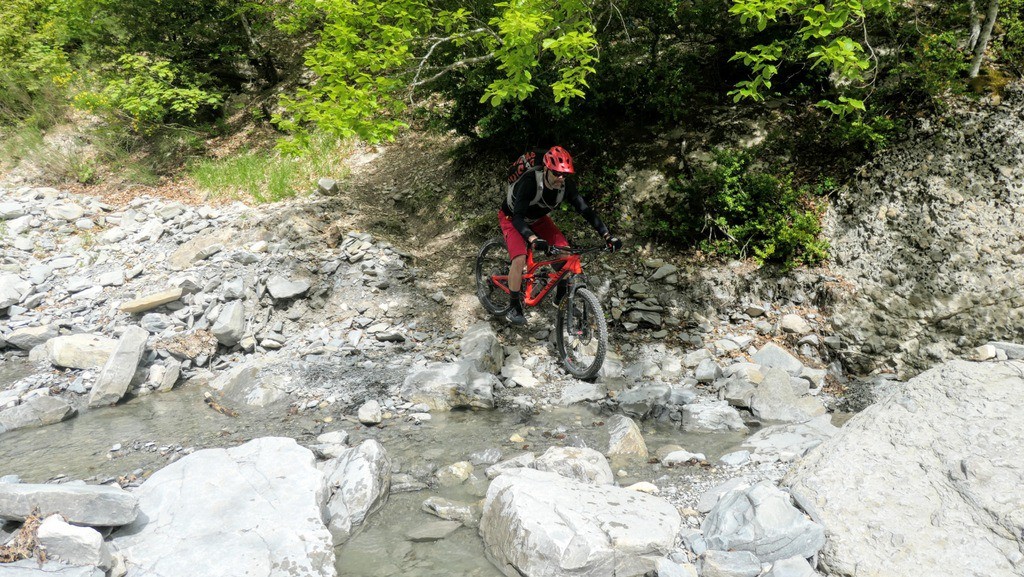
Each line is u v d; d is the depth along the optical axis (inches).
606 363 225.8
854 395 204.7
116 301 265.3
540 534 118.6
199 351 234.5
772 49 186.9
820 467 133.9
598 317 201.8
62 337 227.6
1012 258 224.8
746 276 254.1
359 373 220.1
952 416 138.4
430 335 242.5
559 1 196.2
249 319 246.7
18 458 168.6
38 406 193.3
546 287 219.9
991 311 218.1
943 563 109.5
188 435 182.2
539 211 206.4
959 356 211.6
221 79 447.5
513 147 307.7
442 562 125.6
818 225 257.0
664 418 195.6
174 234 310.7
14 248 305.0
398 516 142.0
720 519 126.6
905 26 288.8
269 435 182.4
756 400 197.2
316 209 305.6
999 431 131.0
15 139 418.9
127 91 382.6
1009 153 245.1
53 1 419.5
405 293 260.7
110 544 114.8
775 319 243.1
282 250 274.1
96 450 173.3
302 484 135.8
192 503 127.6
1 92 441.1
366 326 247.4
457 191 317.4
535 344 241.1
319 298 257.0
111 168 401.7
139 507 127.1
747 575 113.6
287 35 470.9
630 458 168.2
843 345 225.1
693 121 303.0
